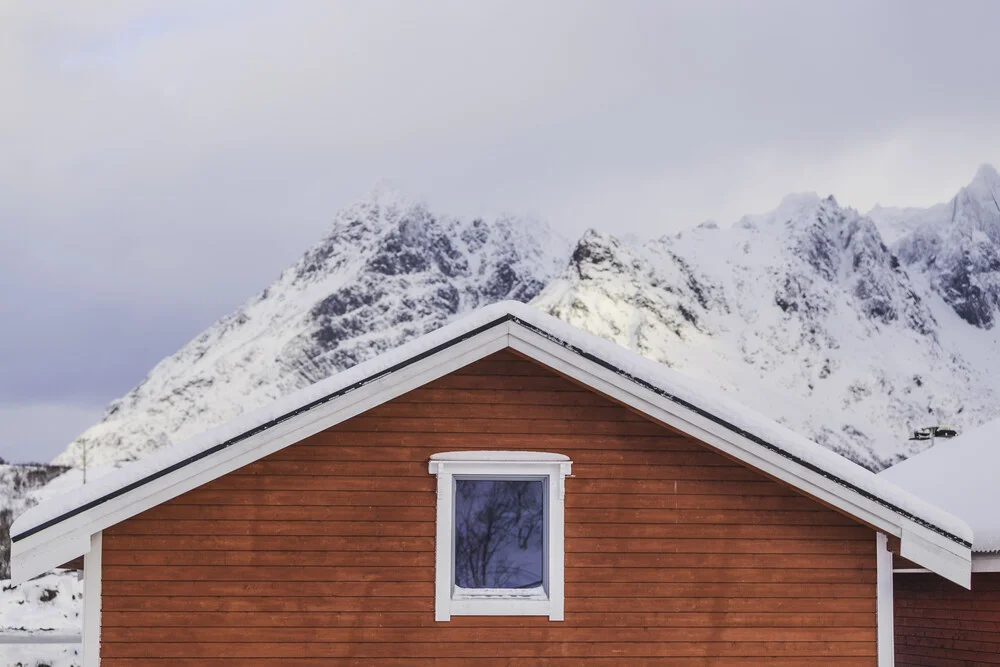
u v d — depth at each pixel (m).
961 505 16.36
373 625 12.13
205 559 12.02
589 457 12.52
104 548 11.91
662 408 12.34
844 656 12.49
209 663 11.91
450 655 12.16
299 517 12.19
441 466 12.28
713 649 12.38
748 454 12.35
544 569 12.41
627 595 12.38
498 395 12.52
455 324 12.30
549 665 12.24
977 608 15.73
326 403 12.14
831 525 12.63
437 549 12.25
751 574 12.51
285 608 12.05
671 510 12.53
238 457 12.05
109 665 11.79
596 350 12.26
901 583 17.08
